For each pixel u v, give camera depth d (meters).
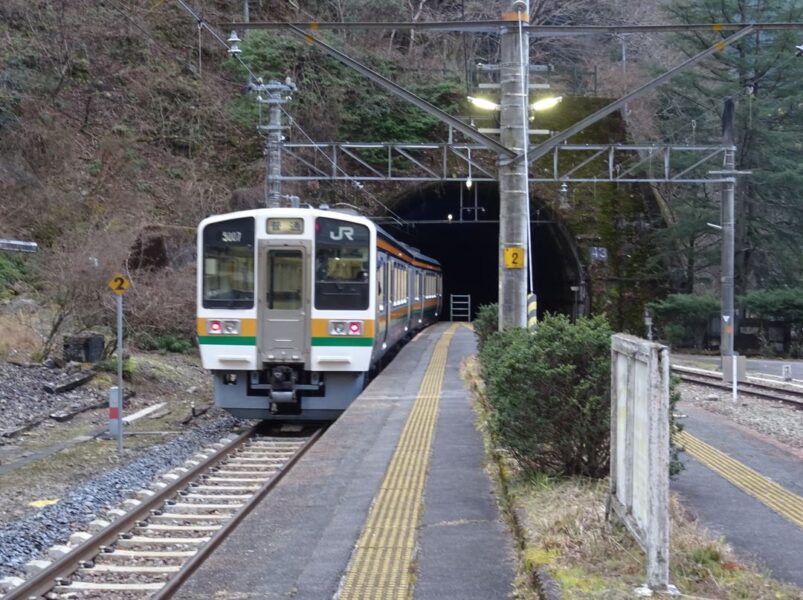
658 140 43.28
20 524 9.01
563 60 49.19
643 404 5.21
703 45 37.53
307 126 34.06
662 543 4.93
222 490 10.70
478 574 5.91
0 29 31.20
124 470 11.91
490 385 8.80
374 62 36.34
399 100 35.69
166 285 25.64
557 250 40.69
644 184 37.78
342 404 14.95
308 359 14.56
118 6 34.81
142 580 7.43
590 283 36.78
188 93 34.19
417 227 47.69
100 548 8.19
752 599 5.15
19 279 23.98
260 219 14.54
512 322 13.71
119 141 31.06
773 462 10.32
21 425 14.92
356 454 10.15
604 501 6.73
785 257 38.03
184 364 23.89
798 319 36.97
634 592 4.90
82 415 16.48
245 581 6.06
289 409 15.05
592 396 7.47
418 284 29.47
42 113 29.75
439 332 33.12
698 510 7.84
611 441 6.11
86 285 21.84
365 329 14.62
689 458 10.41
